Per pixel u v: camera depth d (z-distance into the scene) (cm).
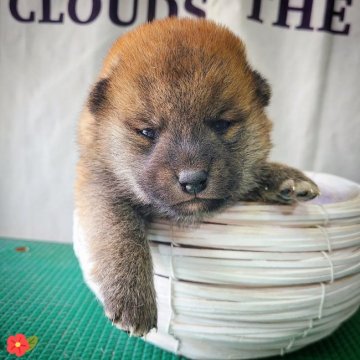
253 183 25
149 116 20
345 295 22
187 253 21
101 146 24
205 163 19
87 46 45
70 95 46
